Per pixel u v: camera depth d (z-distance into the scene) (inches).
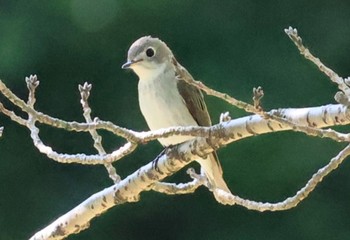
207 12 626.2
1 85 291.0
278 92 613.9
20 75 609.0
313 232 634.2
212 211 644.1
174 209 644.1
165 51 372.2
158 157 316.5
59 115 629.9
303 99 611.2
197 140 305.1
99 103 629.0
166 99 367.6
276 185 613.3
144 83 371.2
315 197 633.0
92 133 318.3
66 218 323.6
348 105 261.0
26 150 635.5
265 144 609.6
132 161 613.6
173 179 609.0
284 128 279.7
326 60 628.7
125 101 628.1
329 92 610.5
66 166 634.2
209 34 625.0
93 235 645.3
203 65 619.2
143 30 621.9
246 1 627.5
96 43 619.8
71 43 615.5
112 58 624.4
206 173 359.6
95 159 303.3
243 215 641.6
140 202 644.7
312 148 606.9
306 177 609.3
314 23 629.9
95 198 320.8
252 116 284.8
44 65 614.9
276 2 629.9
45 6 610.2
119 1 616.7
